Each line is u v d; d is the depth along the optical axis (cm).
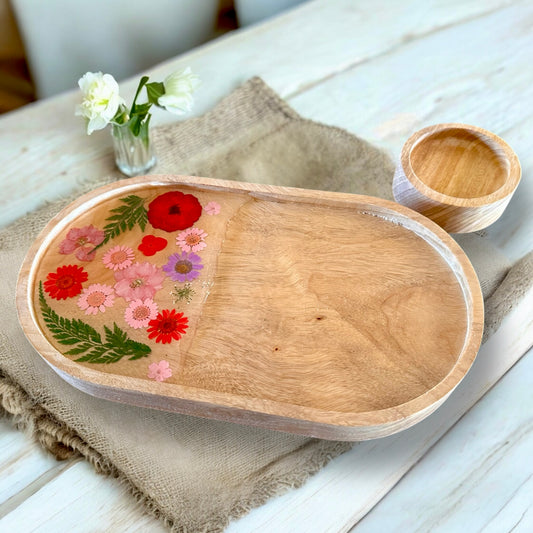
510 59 72
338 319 46
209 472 46
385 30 75
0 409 50
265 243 50
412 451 47
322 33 74
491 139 55
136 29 82
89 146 65
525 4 78
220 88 69
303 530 44
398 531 44
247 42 73
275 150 64
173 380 44
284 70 71
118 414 48
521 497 45
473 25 76
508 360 51
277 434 48
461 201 50
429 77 70
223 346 45
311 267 49
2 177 62
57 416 48
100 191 52
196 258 49
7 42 91
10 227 58
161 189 53
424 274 48
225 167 63
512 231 59
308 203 52
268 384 44
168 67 70
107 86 52
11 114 67
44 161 63
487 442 48
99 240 50
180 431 48
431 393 41
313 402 43
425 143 56
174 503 45
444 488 46
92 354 44
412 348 45
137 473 46
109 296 47
